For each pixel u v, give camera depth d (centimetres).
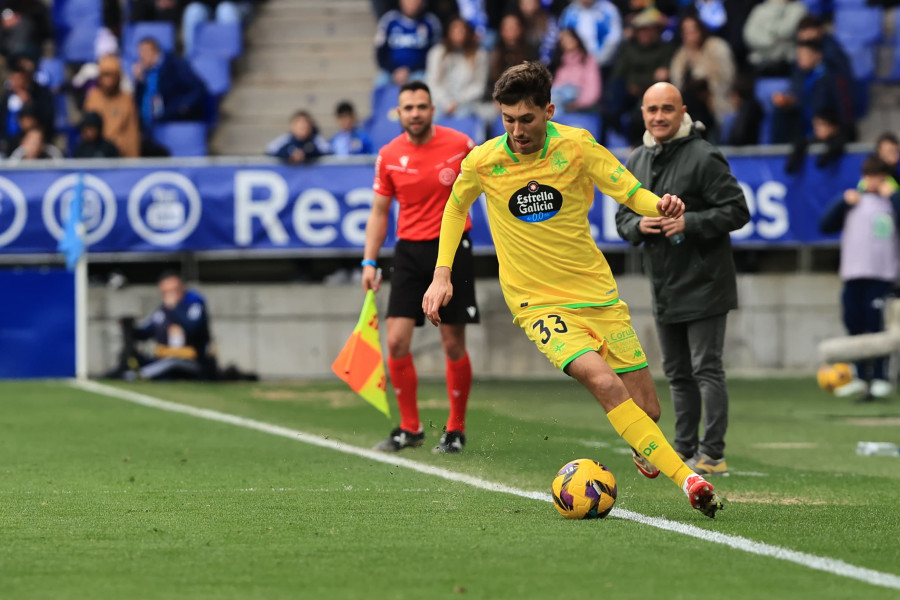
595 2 5388
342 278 4756
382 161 2561
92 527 1661
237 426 3081
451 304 2503
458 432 2547
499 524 1673
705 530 1628
